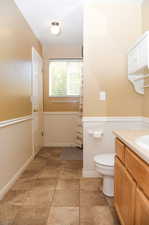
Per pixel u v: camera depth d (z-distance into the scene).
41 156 3.48
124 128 2.48
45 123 4.29
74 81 4.24
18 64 2.45
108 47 2.42
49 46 4.16
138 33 2.39
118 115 2.46
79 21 2.92
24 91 2.72
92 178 2.46
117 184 1.54
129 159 1.22
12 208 1.75
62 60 4.19
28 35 2.96
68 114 4.27
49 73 4.22
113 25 2.40
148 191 0.90
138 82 2.36
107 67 2.43
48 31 3.32
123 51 2.41
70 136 4.30
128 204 1.21
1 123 1.89
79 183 2.30
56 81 4.25
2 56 1.92
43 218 1.60
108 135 2.48
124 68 2.43
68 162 3.13
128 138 1.34
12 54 2.22
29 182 2.32
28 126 2.99
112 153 2.33
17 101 2.40
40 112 3.91
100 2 2.38
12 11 2.21
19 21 2.49
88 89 2.45
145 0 2.21
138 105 2.46
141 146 1.09
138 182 1.05
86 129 2.48
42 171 2.71
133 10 2.38
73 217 1.61
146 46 1.65
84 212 1.69
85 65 2.43
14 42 2.29
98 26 2.40
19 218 1.59
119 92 2.45
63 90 4.25
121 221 1.39
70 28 3.20
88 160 2.50
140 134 1.52
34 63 3.35
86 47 2.42
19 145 2.52
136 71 2.03
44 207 1.77
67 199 1.92
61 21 2.91
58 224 1.52
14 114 2.29
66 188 2.17
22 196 1.97
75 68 4.23
